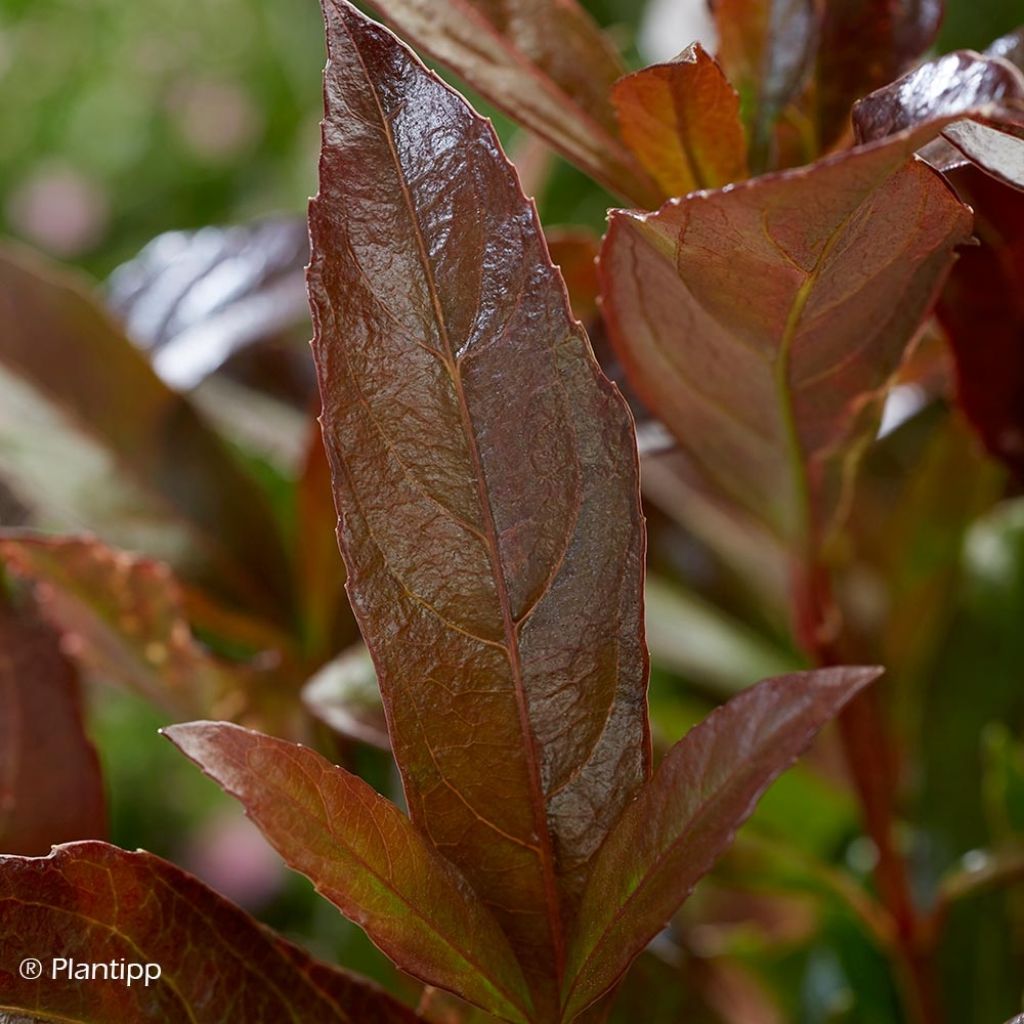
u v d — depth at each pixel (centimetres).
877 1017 40
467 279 28
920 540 44
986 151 26
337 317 28
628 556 28
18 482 37
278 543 39
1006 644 41
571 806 29
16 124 151
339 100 28
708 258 28
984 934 39
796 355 30
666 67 30
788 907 54
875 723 36
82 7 156
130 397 39
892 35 32
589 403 28
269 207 131
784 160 33
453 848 29
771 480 33
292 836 28
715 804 28
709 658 46
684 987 35
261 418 45
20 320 38
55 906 28
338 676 35
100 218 142
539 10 32
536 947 29
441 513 28
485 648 28
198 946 29
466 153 28
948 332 34
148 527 38
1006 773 37
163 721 99
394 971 38
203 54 151
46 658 34
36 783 33
